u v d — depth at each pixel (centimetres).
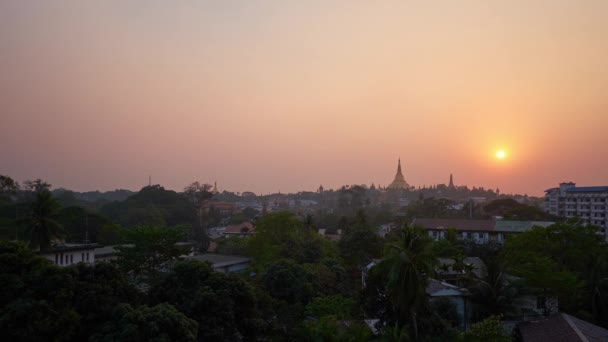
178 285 3200
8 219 6047
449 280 5234
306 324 3612
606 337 3269
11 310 2308
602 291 4338
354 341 3275
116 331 2416
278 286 4619
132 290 2892
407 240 3488
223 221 18400
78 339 2520
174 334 2500
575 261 5050
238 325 3181
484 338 3203
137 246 4294
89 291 2591
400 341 3186
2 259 2648
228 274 3403
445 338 3572
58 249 4622
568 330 3328
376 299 4028
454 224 8731
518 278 4650
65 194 15025
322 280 5134
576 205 13462
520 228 8256
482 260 6128
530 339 3450
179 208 12769
